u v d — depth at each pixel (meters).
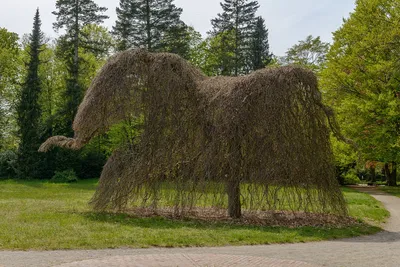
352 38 24.86
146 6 33.44
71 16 33.62
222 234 8.48
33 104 33.44
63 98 34.53
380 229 10.19
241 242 7.86
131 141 11.86
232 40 39.72
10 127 38.31
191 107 11.34
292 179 10.42
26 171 32.59
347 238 8.83
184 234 8.34
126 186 11.26
